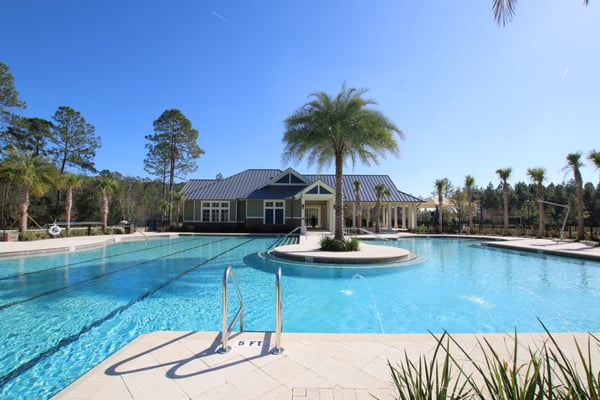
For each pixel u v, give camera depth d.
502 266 11.21
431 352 3.56
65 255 13.69
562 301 6.91
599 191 42.25
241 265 11.16
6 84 27.16
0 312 6.05
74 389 2.72
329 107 13.68
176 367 3.15
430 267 10.99
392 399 2.61
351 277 9.27
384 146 13.70
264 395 2.68
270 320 5.78
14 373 3.80
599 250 13.59
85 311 6.14
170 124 37.53
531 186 55.50
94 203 40.66
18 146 31.69
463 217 40.47
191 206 28.22
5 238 17.41
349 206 31.31
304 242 16.70
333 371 3.11
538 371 1.41
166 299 6.97
